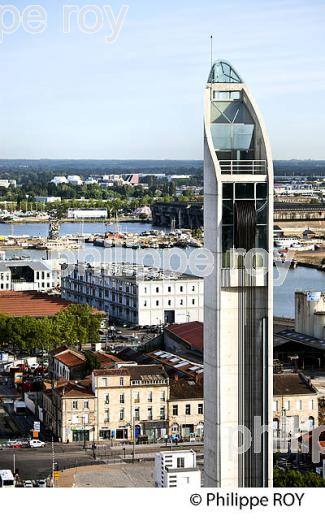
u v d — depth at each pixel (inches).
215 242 5757.9
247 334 5797.2
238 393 5816.9
